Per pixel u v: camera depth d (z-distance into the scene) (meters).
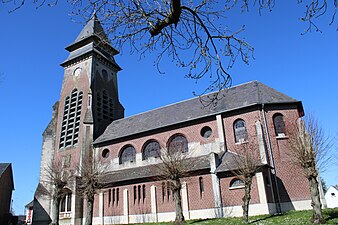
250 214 23.58
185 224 22.34
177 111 35.56
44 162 41.78
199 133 31.06
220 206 25.00
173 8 4.77
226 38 5.80
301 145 19.81
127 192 30.67
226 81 6.04
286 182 25.73
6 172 46.22
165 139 33.03
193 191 26.89
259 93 30.52
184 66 6.12
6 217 45.78
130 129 37.28
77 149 39.41
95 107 42.12
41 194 38.94
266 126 27.94
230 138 29.22
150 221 28.25
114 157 36.25
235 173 23.67
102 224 31.03
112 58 49.47
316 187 18.22
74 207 32.38
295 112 28.66
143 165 33.50
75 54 47.56
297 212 22.48
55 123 44.66
